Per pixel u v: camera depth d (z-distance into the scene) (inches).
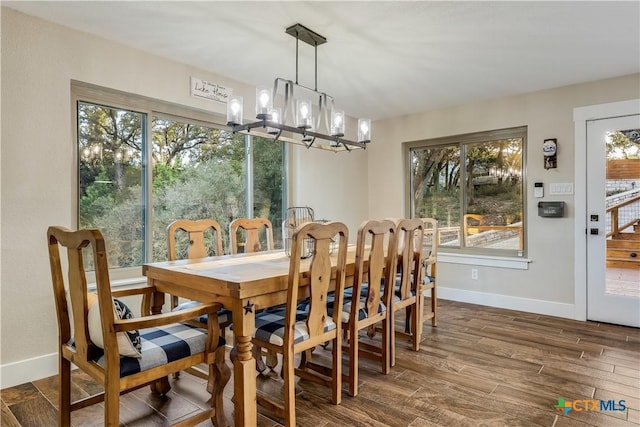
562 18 90.2
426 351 108.3
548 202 143.0
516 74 128.0
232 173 140.0
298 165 161.2
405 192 187.6
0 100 85.1
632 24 93.1
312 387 87.6
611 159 131.8
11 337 87.2
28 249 89.4
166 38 101.7
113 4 84.4
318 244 72.2
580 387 86.1
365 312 87.3
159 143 118.8
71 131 99.3
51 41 92.6
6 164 86.1
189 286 73.0
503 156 159.8
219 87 129.3
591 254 135.7
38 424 71.6
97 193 105.6
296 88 141.7
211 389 81.9
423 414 75.0
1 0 82.4
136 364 57.3
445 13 87.7
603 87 132.6
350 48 107.0
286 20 91.3
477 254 165.3
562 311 141.4
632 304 128.6
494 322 135.3
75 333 62.8
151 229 116.0
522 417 73.8
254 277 68.6
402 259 101.7
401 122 184.4
